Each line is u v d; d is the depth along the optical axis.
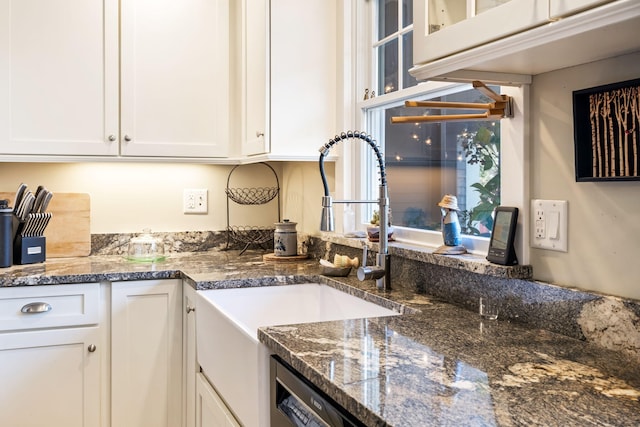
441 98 2.02
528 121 1.45
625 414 0.86
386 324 1.43
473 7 1.18
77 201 2.84
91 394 2.34
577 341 1.27
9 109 2.47
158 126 2.68
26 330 2.24
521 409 0.88
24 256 2.54
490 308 1.48
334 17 2.56
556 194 1.38
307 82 2.51
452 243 1.77
